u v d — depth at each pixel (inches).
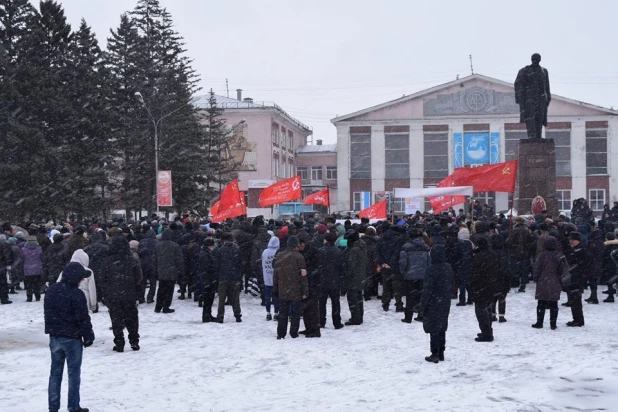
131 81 1759.4
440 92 2443.4
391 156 2469.2
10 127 1451.8
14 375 389.1
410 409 301.0
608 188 2337.6
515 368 377.7
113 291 449.1
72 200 1504.7
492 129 2406.5
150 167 1742.1
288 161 2903.5
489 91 2407.7
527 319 560.7
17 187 1472.7
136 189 1753.2
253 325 557.0
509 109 2395.4
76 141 1567.4
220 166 2107.5
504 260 538.6
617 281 681.0
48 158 1473.9
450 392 329.4
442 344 402.3
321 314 549.0
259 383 361.4
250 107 2564.0
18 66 1475.1
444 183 1012.5
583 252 521.0
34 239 728.3
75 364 309.1
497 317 563.5
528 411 292.5
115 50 1804.9
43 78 1486.2
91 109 1579.7
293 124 2950.3
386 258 618.5
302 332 511.5
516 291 737.6
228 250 569.6
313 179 3038.9
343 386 349.7
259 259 660.7
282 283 488.7
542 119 1026.1
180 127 1764.3
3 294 705.6
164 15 1844.2
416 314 607.5
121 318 452.1
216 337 501.0
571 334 487.5
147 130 1728.6
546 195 999.6
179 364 410.3
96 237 637.9
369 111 2472.9
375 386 347.6
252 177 2568.9
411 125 2453.2
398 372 378.0
